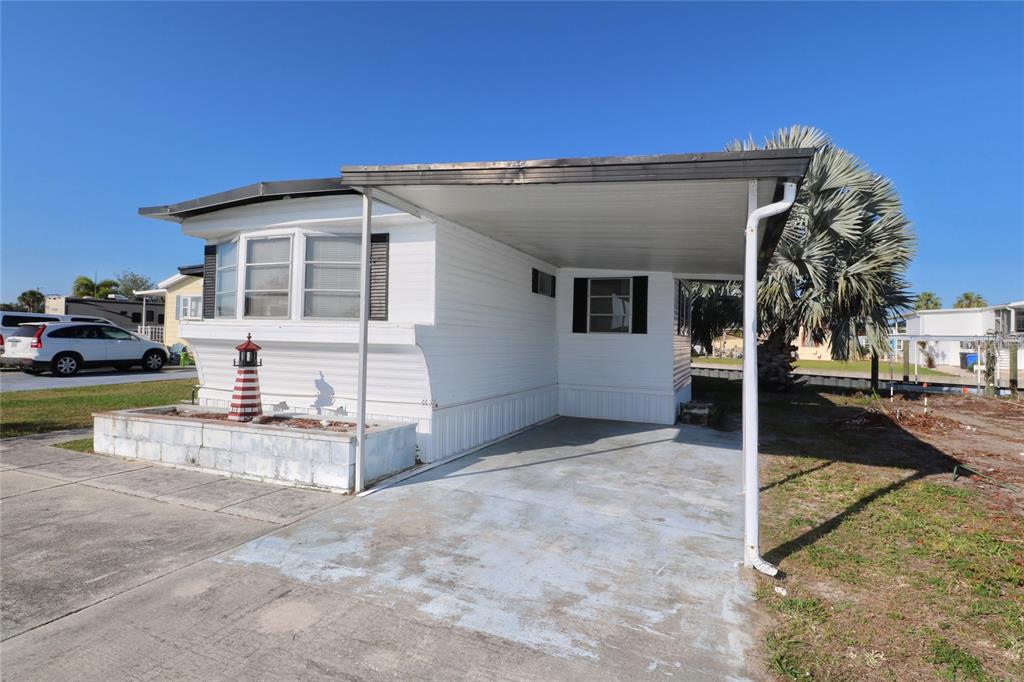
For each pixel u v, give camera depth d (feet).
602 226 19.07
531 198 15.56
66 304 94.48
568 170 12.95
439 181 14.35
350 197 20.98
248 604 10.04
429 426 20.62
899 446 25.64
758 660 8.62
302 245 22.11
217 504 15.71
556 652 8.75
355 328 20.35
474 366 23.73
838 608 10.24
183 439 19.79
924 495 17.49
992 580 11.47
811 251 38.70
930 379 64.64
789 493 17.74
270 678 7.96
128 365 56.24
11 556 11.97
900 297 41.73
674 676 8.18
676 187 13.12
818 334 43.29
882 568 12.05
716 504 16.52
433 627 9.40
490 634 9.23
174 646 8.70
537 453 23.02
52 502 15.75
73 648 8.58
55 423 27.73
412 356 20.26
